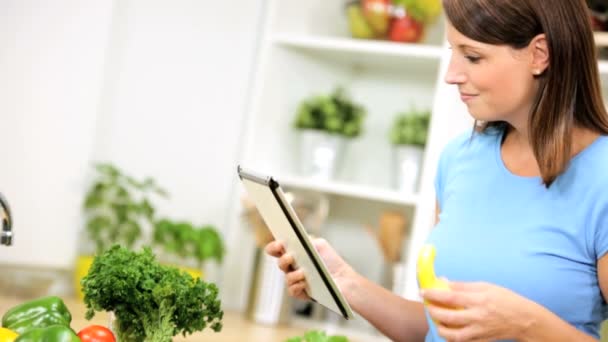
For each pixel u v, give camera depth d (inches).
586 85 56.3
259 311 123.7
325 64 135.3
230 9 131.0
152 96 126.3
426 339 66.7
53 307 61.4
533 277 57.6
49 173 115.8
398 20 122.4
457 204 63.0
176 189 129.4
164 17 126.0
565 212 57.5
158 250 127.3
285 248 65.1
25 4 113.0
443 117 115.3
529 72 55.7
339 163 128.3
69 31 115.4
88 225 119.3
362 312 69.2
